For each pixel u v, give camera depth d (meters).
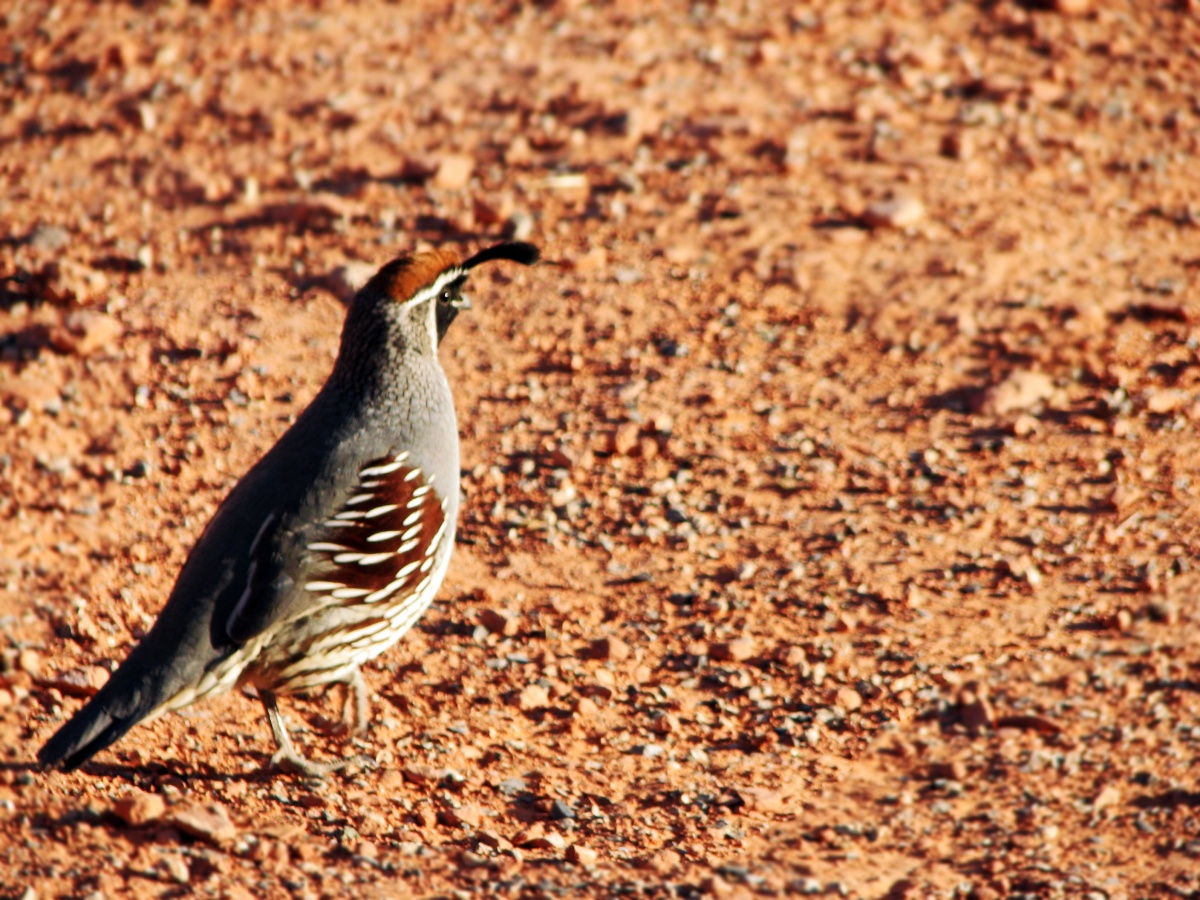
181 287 13.41
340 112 16.19
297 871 7.17
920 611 9.71
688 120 15.99
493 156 15.45
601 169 15.17
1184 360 12.23
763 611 9.81
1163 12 18.25
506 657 9.40
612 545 10.55
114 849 7.15
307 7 18.73
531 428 11.73
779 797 8.03
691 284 13.44
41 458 11.14
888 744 8.55
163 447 11.38
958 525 10.57
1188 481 10.84
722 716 8.91
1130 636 9.27
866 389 12.11
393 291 8.37
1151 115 16.14
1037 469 11.11
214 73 17.03
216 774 8.09
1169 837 7.45
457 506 8.60
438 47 17.72
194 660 7.46
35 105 16.42
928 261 13.63
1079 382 12.09
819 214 14.39
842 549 10.37
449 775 8.20
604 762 8.46
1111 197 14.74
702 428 11.68
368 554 7.95
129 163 15.31
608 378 12.30
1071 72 17.00
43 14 18.38
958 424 11.66
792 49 17.61
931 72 17.09
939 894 7.16
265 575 7.66
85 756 7.13
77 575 9.91
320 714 8.83
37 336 12.53
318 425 8.32
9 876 6.83
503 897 7.05
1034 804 7.89
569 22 18.38
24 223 14.27
